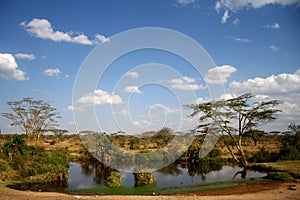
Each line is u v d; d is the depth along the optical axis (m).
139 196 13.82
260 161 29.88
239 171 24.14
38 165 21.41
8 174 19.55
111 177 18.11
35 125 39.81
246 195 13.66
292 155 28.59
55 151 29.58
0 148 23.59
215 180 19.42
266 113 27.08
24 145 24.69
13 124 38.66
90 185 17.98
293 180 17.77
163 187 16.97
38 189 16.52
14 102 38.47
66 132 42.72
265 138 39.97
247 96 27.78
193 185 17.48
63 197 13.13
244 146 44.88
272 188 15.36
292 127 33.47
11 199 12.29
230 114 28.39
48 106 40.50
